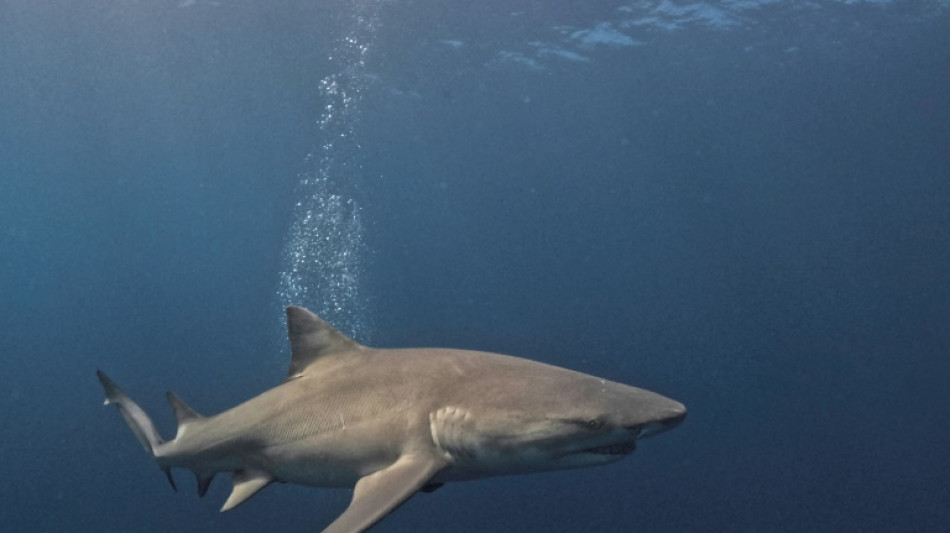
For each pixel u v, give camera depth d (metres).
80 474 20.61
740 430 34.31
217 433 5.27
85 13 28.52
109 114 46.69
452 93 38.03
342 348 5.14
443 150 55.00
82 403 29.59
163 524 16.73
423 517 18.41
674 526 18.81
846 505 21.70
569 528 18.14
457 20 26.48
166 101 43.19
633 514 19.50
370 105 40.44
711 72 34.41
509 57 31.55
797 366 64.88
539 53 30.92
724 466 25.78
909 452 31.80
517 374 4.48
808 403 47.16
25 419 26.80
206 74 36.91
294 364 5.23
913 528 19.78
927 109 41.22
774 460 27.59
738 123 46.22
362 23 27.41
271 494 17.72
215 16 28.28
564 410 4.05
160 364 40.44
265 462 5.04
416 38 28.64
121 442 23.34
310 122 46.78
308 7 26.25
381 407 4.64
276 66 34.31
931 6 25.52
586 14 25.84
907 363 79.94
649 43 29.53
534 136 50.66
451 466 4.38
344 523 3.60
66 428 25.20
